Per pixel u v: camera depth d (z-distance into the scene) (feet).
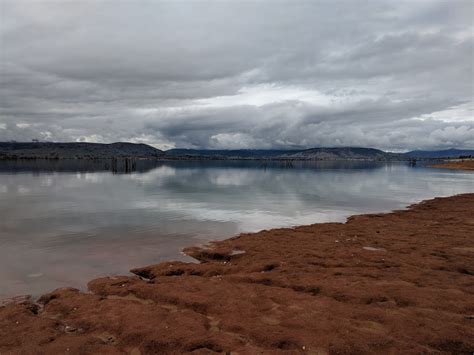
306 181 307.99
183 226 108.58
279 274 59.00
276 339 36.94
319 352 34.81
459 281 53.21
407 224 106.22
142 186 247.50
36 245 84.28
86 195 188.96
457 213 127.75
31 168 487.61
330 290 50.29
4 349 36.68
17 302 51.49
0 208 141.18
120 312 44.86
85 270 66.64
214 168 622.13
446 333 37.01
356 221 115.24
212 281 55.93
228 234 98.43
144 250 81.00
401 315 41.39
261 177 363.97
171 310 46.16
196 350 35.47
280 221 119.34
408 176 406.41
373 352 34.40
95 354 35.68
